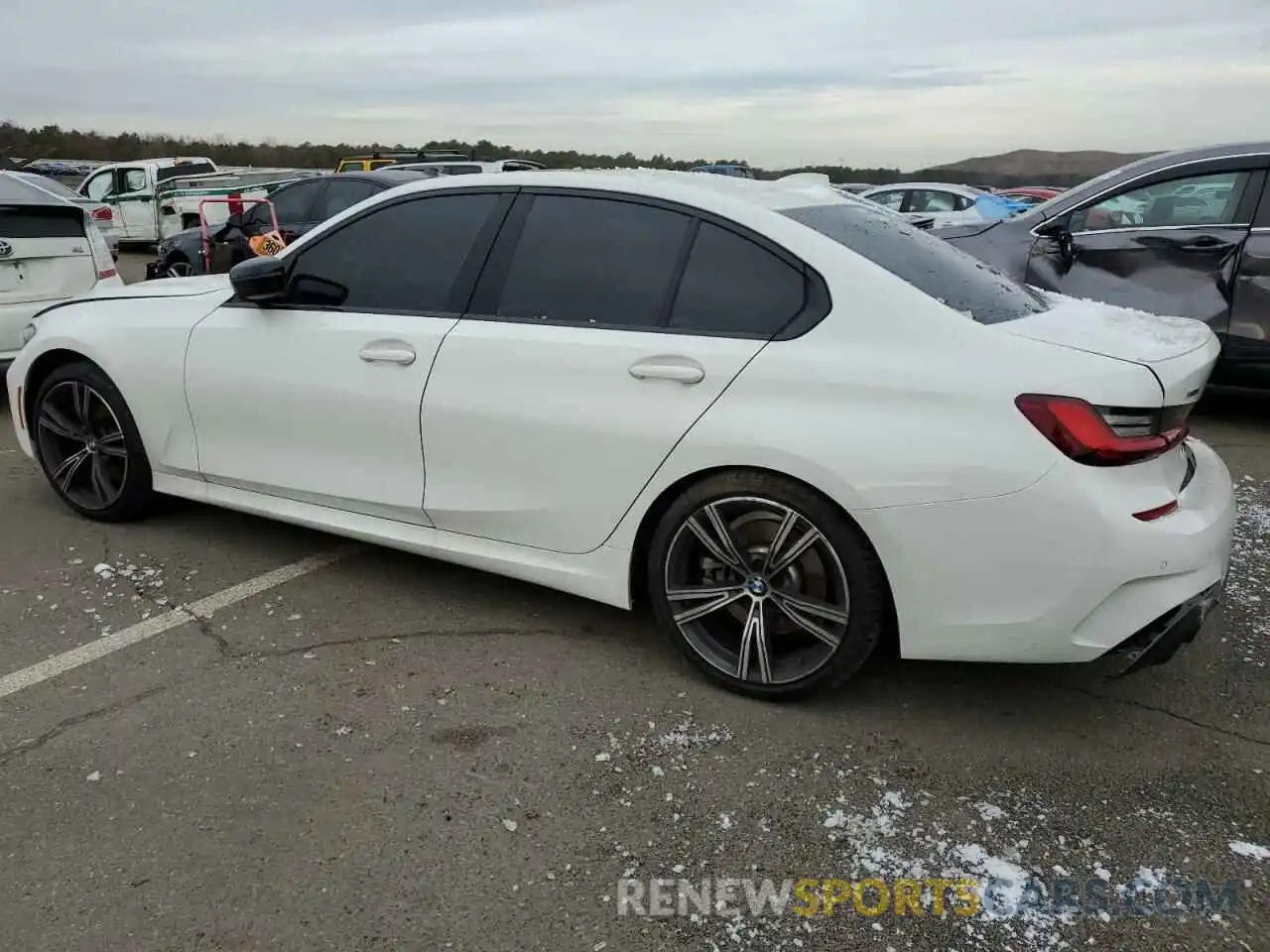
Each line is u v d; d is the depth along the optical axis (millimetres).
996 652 2574
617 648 3270
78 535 4223
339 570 3865
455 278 3297
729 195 2986
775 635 2926
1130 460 2445
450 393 3197
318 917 2092
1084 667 3150
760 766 2631
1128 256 6062
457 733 2766
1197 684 3053
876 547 2600
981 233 6559
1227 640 3336
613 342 2934
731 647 2984
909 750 2707
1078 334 2674
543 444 3053
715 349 2783
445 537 3391
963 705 2936
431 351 3240
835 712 2895
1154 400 2453
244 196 10750
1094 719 2859
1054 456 2416
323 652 3219
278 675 3066
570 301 3078
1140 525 2414
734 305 2826
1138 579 2430
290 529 4309
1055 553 2434
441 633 3359
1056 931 2076
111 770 2582
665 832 2371
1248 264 5715
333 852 2287
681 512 2881
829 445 2592
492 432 3137
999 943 2047
